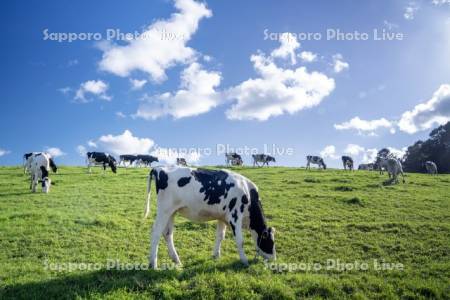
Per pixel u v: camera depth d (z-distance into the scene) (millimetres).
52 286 9398
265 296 9055
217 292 9070
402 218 18422
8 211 18406
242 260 11109
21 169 39000
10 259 11938
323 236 15297
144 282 9508
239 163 53781
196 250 13570
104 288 9258
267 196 23750
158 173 11156
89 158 36812
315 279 10000
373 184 28844
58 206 20234
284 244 14391
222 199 11297
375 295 9492
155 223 10969
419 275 11133
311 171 39625
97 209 19547
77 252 12844
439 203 22078
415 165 72750
